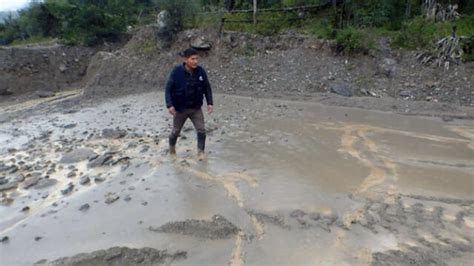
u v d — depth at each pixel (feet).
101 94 44.14
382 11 47.37
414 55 40.04
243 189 15.88
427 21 44.11
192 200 14.89
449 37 39.27
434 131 25.23
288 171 17.88
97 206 14.66
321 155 20.18
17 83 50.80
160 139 23.88
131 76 47.70
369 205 14.29
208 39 48.32
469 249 11.37
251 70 44.34
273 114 30.42
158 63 48.21
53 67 55.31
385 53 41.16
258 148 21.45
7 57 52.31
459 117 29.22
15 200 15.53
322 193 15.37
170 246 11.72
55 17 74.84
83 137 25.45
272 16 52.47
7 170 18.95
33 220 13.71
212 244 11.82
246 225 12.92
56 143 24.14
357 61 41.55
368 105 33.35
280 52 45.75
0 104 45.60
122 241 12.09
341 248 11.51
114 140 24.18
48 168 19.21
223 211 13.89
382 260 10.82
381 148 21.42
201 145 20.34
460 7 48.06
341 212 13.76
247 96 39.22
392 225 12.85
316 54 43.83
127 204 14.71
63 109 37.24
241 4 62.13
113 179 17.35
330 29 44.52
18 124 31.07
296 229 12.62
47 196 15.83
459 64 37.63
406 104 33.24
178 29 50.65
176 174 17.67
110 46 60.85
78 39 60.18
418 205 14.28
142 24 66.03
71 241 12.21
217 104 35.12
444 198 14.92
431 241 11.85
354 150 21.04
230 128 26.07
